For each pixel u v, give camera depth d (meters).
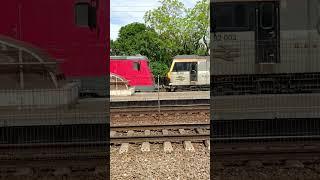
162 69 52.69
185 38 58.19
